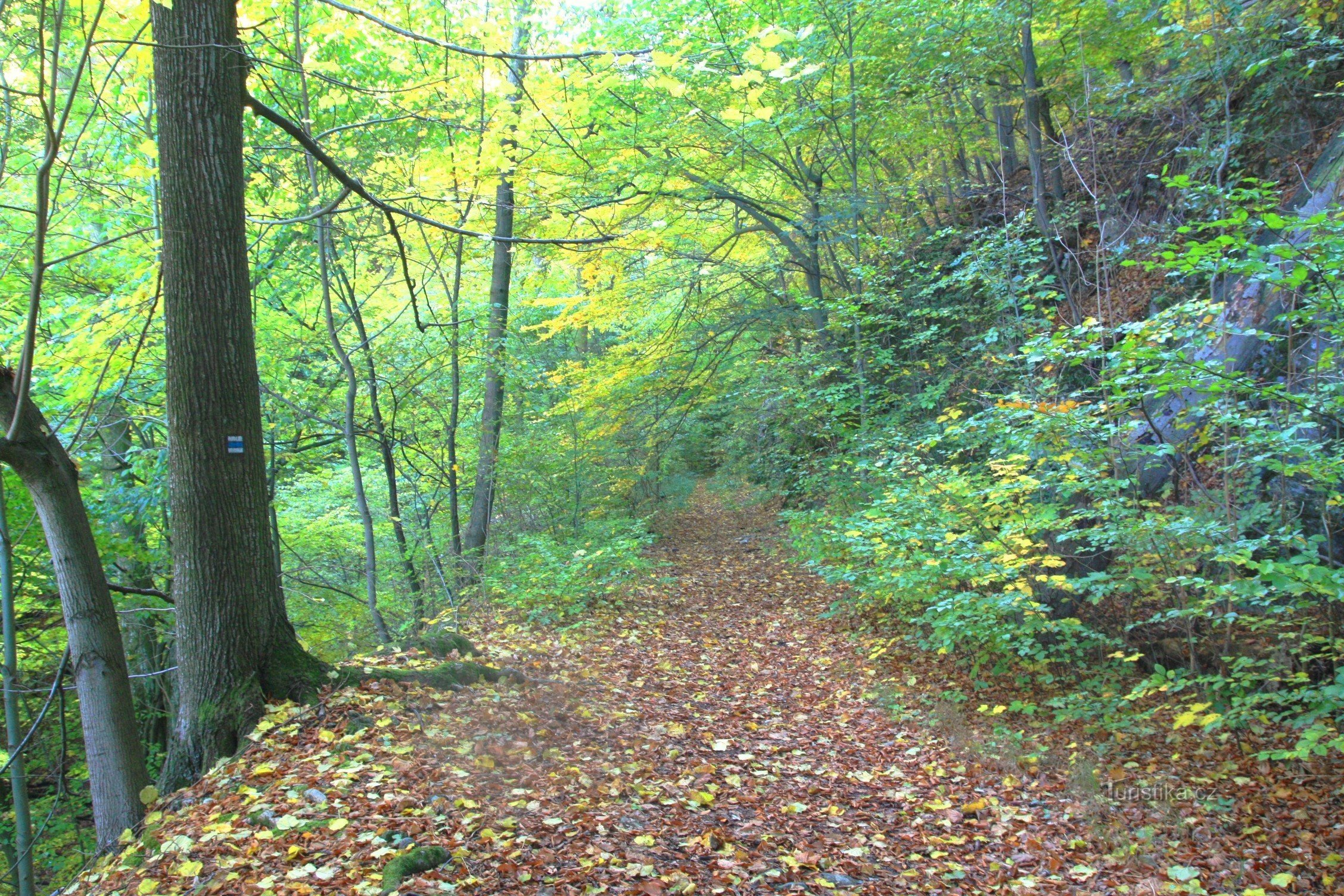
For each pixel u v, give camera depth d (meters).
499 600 10.32
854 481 11.11
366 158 9.77
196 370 5.02
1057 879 4.16
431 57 8.41
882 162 15.74
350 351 10.23
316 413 10.88
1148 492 7.93
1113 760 5.78
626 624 9.97
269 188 10.16
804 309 13.98
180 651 5.12
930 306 12.57
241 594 5.14
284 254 10.07
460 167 7.49
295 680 5.29
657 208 13.09
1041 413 6.21
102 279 9.45
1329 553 6.25
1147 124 11.56
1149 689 6.21
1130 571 6.14
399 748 4.70
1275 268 4.59
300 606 12.02
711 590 12.58
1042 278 11.40
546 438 14.01
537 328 13.00
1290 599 6.24
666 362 14.51
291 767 4.44
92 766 4.93
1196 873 4.16
